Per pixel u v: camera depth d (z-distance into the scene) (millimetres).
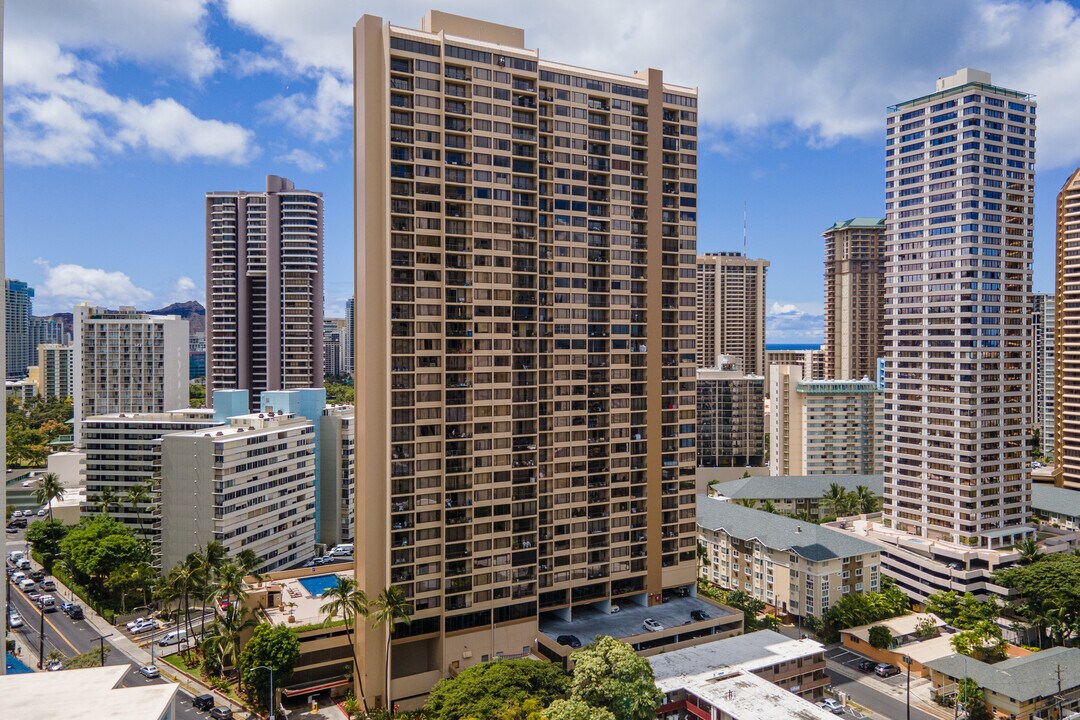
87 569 162875
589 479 142625
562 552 138500
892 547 188000
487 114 127250
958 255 179375
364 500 119250
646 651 131875
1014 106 182000
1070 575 152625
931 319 185625
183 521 165875
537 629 130875
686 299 152875
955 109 180250
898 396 194500
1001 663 129125
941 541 183000
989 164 179000
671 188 152500
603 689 99750
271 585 147625
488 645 126188
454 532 123875
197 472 165000
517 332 132375
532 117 133750
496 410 127562
